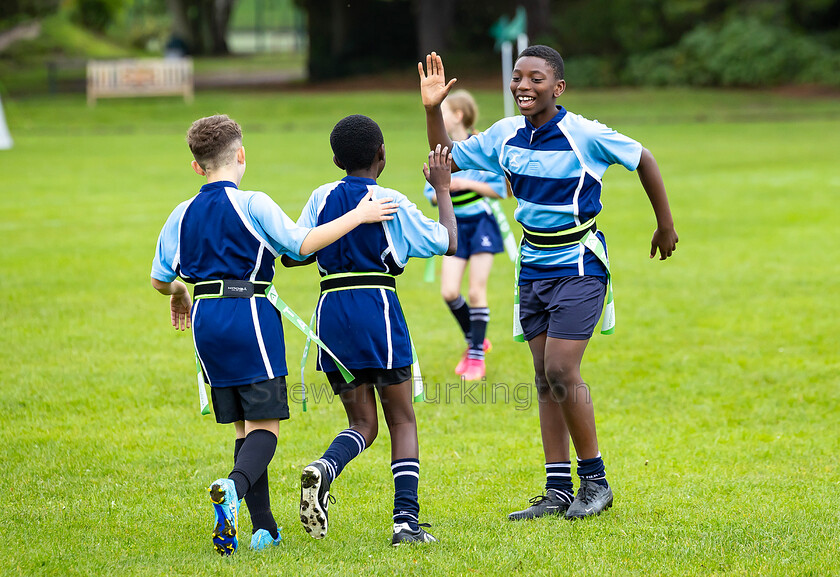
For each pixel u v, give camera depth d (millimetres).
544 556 13414
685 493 16328
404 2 151750
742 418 20969
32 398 22016
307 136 92500
